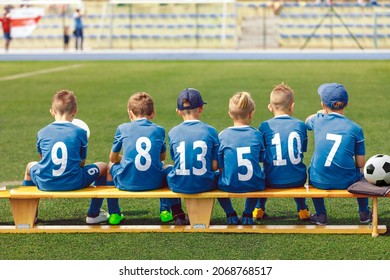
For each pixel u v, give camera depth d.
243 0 69.56
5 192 12.01
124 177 11.80
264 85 33.78
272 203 13.66
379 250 10.90
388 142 19.28
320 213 12.04
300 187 11.93
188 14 64.56
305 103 27.78
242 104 11.72
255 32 63.44
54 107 12.21
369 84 33.59
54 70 43.25
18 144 20.09
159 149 11.88
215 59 50.41
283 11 65.00
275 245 11.16
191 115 11.93
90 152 18.67
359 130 11.77
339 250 10.93
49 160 11.80
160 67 44.22
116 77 38.47
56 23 65.06
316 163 11.73
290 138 11.84
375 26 58.06
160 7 66.06
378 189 11.21
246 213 12.01
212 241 11.38
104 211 12.61
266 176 11.91
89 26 64.19
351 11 63.41
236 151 11.58
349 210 13.09
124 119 24.31
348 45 60.53
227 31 62.88
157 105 27.52
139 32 63.59
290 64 45.19
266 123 12.05
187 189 11.55
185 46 62.06
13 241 11.53
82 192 11.74
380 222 12.30
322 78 36.44
